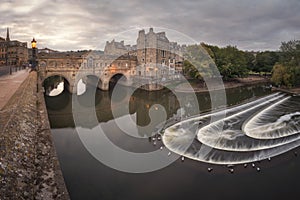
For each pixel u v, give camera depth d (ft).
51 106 211.82
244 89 341.62
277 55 476.95
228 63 364.17
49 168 44.83
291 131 136.87
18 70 211.00
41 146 54.44
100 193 72.74
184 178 83.82
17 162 39.27
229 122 152.46
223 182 82.89
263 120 160.25
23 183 35.73
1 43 424.87
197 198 74.02
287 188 80.69
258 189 79.77
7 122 46.11
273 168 94.07
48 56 275.59
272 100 245.04
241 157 101.76
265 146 114.01
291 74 314.14
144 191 75.31
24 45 434.30
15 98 66.18
